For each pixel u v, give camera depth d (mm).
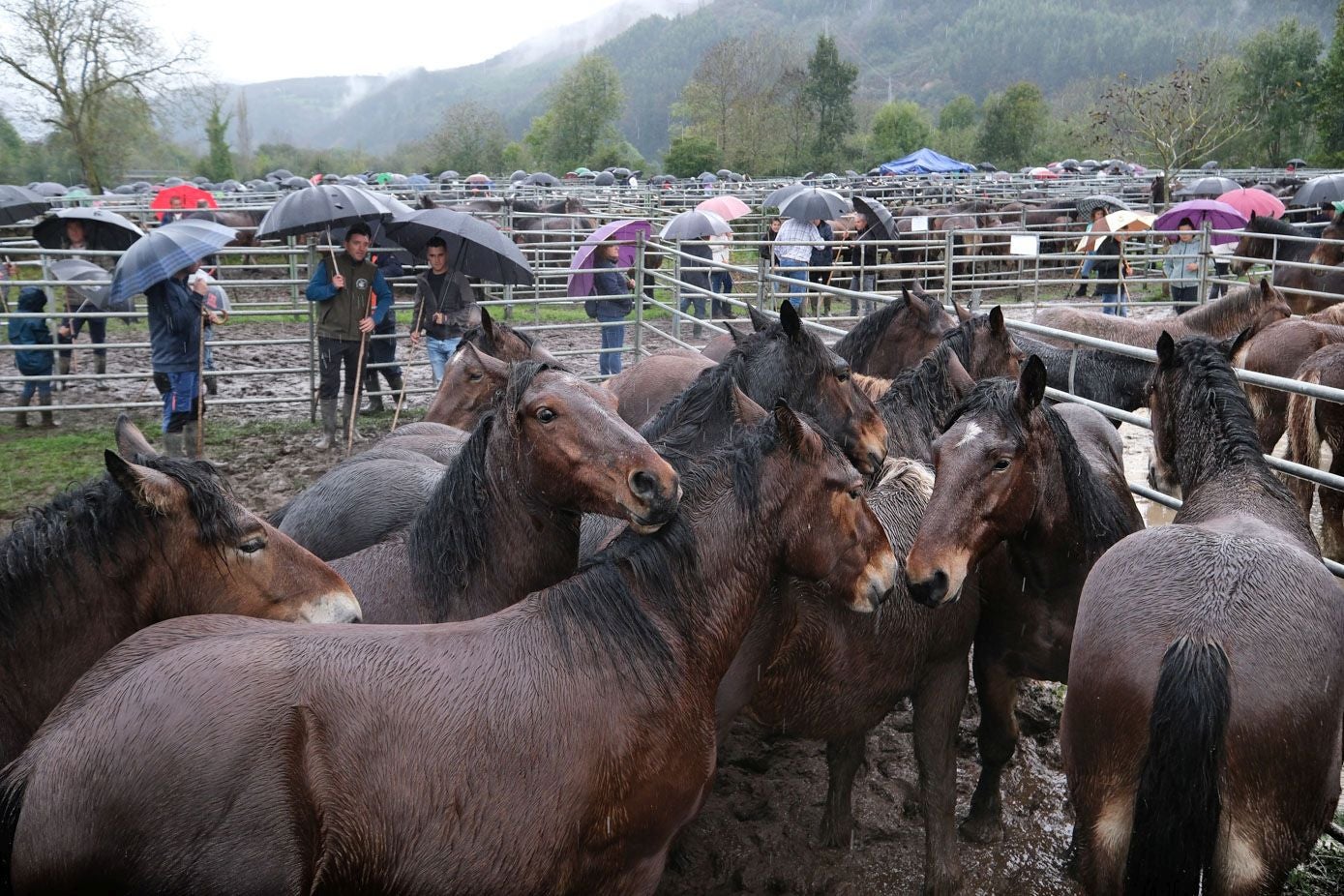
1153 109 35406
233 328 16859
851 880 4227
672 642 2867
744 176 43375
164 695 2398
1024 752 5070
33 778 2357
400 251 12109
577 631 2752
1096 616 3008
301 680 2469
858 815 4617
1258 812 2715
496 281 10195
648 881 2885
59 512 2900
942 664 3975
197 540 2953
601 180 37375
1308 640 2760
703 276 15492
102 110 30578
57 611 2834
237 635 2584
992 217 23281
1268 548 2971
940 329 6633
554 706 2621
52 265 12391
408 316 15906
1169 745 2596
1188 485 3791
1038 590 3898
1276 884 2807
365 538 4465
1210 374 3832
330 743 2422
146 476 2865
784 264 16219
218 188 34250
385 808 2434
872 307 16109
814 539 3082
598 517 4035
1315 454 7359
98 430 10609
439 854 2473
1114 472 4551
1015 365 5609
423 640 2658
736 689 3602
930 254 19578
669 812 2820
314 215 9492
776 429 3041
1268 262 13250
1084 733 2959
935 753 4039
